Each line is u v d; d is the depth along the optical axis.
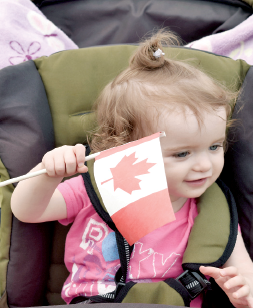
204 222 0.90
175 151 0.78
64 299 0.97
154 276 0.89
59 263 1.04
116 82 0.89
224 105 0.83
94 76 1.00
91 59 1.01
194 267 0.83
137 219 0.65
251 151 0.91
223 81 0.98
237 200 0.96
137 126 0.82
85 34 1.35
